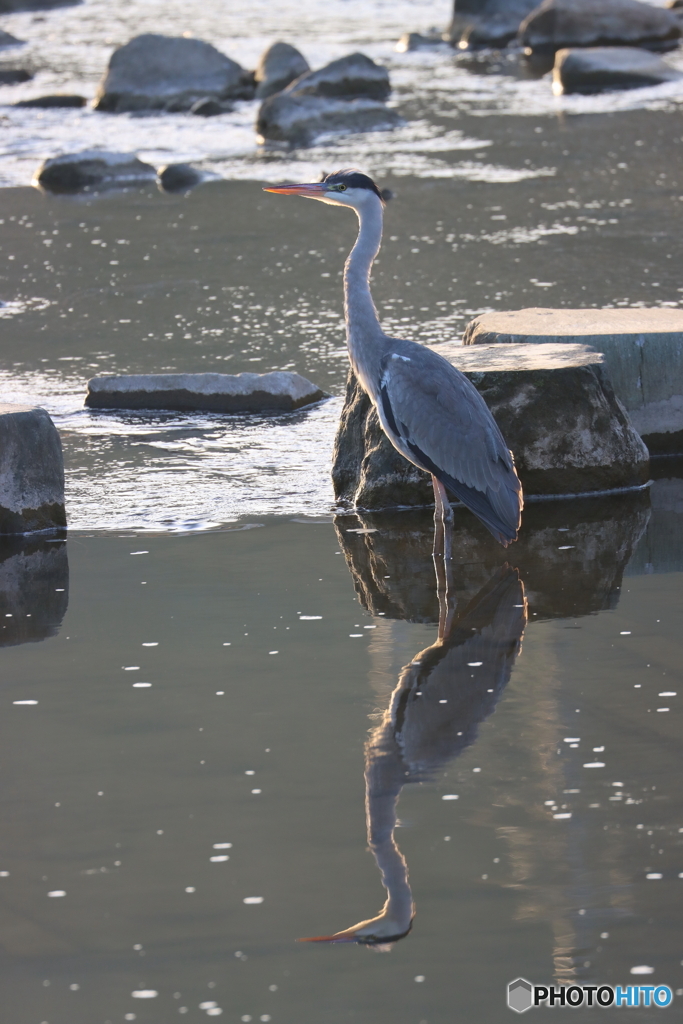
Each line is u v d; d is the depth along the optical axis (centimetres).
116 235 2417
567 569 1098
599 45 4391
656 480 1334
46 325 1888
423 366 1104
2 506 1196
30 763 798
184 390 1556
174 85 3781
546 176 2733
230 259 2227
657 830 709
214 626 996
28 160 3134
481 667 916
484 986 598
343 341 1778
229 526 1219
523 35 4472
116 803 751
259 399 1545
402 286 1998
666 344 1368
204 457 1399
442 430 1091
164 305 1969
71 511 1258
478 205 2512
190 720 848
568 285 1948
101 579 1096
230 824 728
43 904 662
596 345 1363
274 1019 582
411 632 979
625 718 833
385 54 4625
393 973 607
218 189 2755
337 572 1103
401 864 686
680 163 2795
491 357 1309
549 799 743
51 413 1541
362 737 821
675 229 2270
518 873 676
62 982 608
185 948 628
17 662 941
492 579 1084
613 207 2450
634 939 625
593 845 697
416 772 777
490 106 3566
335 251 2253
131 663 935
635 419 1383
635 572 1088
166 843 710
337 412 1534
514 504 1088
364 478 1271
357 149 3091
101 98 3784
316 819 731
